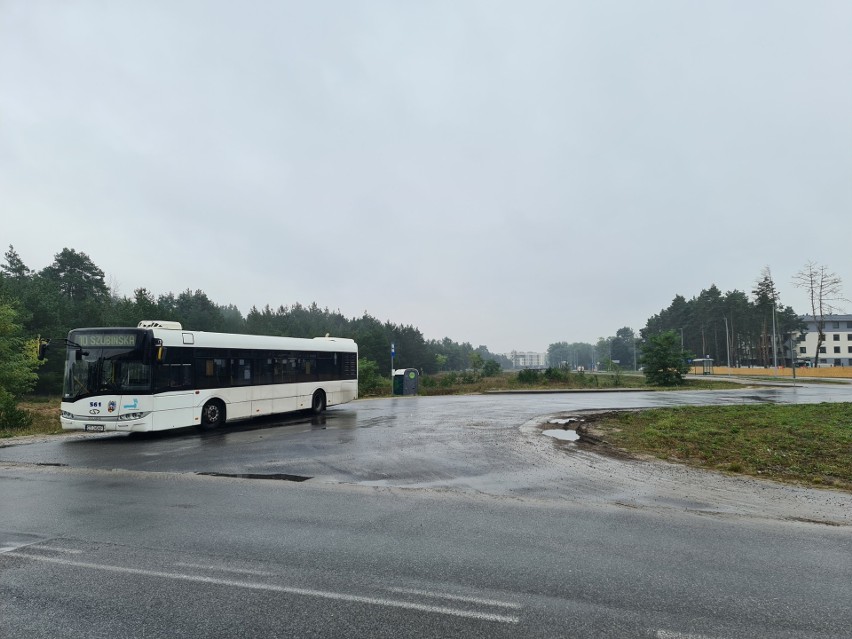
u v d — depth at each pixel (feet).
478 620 12.35
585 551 17.21
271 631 11.80
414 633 11.73
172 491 25.76
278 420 58.44
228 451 37.91
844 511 22.70
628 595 13.78
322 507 22.74
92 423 42.83
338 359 67.62
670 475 29.81
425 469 31.27
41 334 151.33
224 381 51.16
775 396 97.66
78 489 26.22
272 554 16.78
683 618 12.51
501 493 25.48
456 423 54.44
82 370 43.62
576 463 33.22
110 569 15.48
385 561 16.17
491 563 16.05
